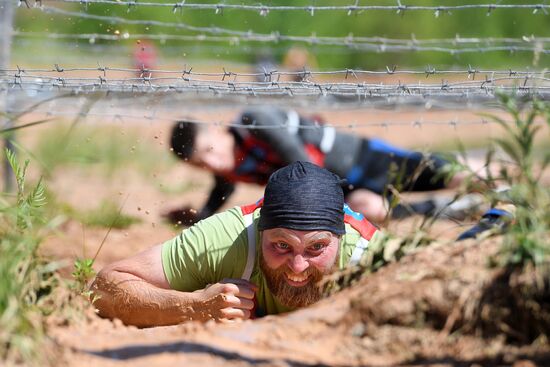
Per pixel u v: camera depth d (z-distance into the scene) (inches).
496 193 356.5
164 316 423.8
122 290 426.6
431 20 2086.6
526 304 303.0
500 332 304.0
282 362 294.2
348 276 392.8
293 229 402.6
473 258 330.3
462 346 302.2
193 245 434.0
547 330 300.8
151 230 721.0
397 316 315.6
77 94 501.4
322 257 410.3
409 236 385.7
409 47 516.4
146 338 316.8
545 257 304.3
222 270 431.5
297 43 1809.8
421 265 340.5
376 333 314.3
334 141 682.8
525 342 302.2
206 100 665.0
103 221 714.8
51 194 692.7
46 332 303.1
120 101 594.6
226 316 412.2
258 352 304.8
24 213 355.6
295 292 417.7
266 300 433.4
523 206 319.9
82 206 746.2
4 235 333.1
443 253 345.1
